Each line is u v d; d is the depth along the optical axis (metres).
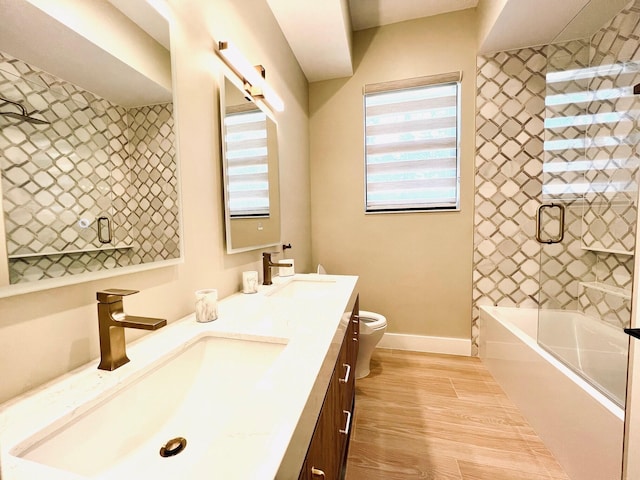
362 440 1.43
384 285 2.52
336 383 0.83
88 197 0.64
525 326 2.18
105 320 0.60
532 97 2.11
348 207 2.56
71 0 0.60
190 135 1.02
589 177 1.99
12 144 0.49
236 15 1.33
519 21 1.81
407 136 2.43
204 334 0.81
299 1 1.63
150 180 0.82
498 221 2.23
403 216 2.44
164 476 0.50
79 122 0.62
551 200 2.10
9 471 0.34
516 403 1.71
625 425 0.97
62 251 0.58
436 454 1.34
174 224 0.92
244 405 0.47
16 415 0.45
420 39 2.30
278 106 1.70
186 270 0.99
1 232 0.48
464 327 2.36
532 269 2.19
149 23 0.82
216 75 1.17
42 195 0.54
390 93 2.44
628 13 1.69
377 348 2.52
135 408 0.59
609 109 1.84
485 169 2.23
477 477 1.22
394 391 1.85
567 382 1.27
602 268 1.90
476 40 2.18
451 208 2.36
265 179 1.63
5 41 0.48
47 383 0.55
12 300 0.50
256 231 1.51
